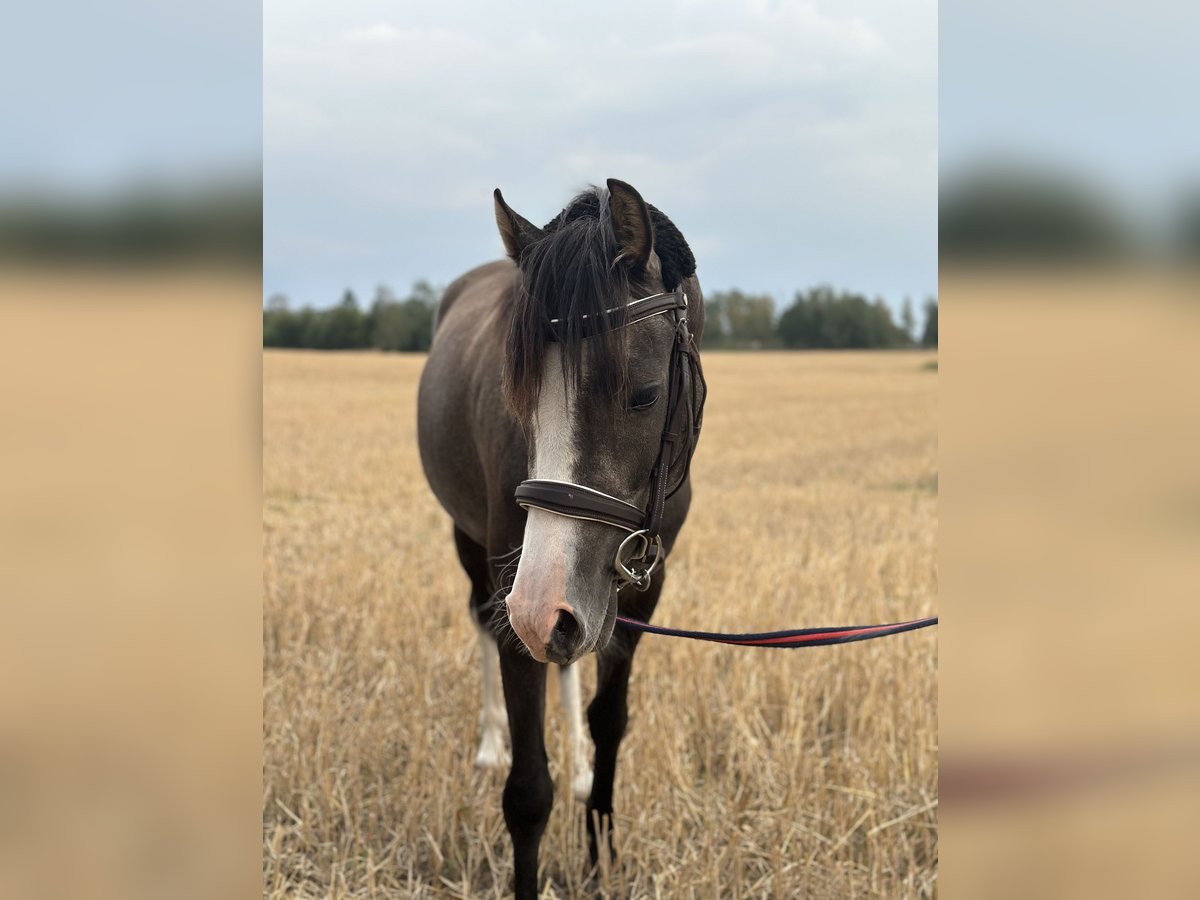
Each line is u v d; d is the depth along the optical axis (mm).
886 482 14961
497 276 4281
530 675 2744
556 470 2086
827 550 7926
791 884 3141
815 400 30906
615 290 2123
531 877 2869
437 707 4523
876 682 4359
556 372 2092
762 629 5297
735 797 3715
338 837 3498
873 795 3482
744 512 11062
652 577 2965
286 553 7645
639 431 2164
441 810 3451
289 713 4199
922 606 5812
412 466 14719
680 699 4328
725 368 43844
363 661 4918
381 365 40094
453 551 8164
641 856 3287
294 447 17234
